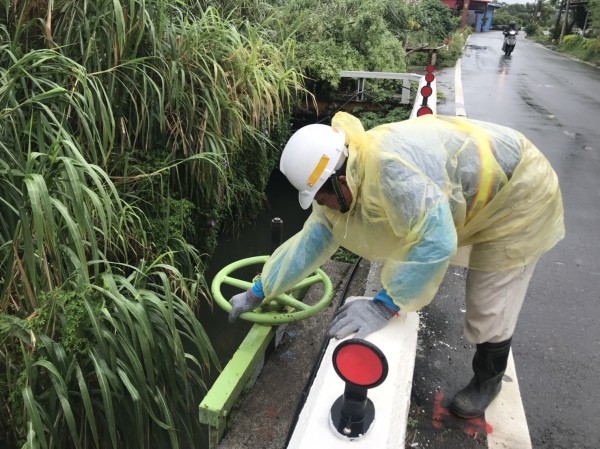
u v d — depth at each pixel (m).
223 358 3.47
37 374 2.00
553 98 11.24
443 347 2.64
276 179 6.62
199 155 3.26
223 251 4.88
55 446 2.06
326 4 9.76
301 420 1.30
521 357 2.76
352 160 1.52
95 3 2.93
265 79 4.21
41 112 2.39
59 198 2.15
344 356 1.06
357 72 7.19
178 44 3.47
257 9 5.41
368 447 1.14
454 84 12.06
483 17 45.12
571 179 5.87
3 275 2.23
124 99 3.17
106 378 1.96
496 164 1.61
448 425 2.14
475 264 1.83
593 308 3.29
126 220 2.86
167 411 2.14
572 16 31.19
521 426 2.18
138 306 2.07
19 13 2.87
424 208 1.42
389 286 1.48
